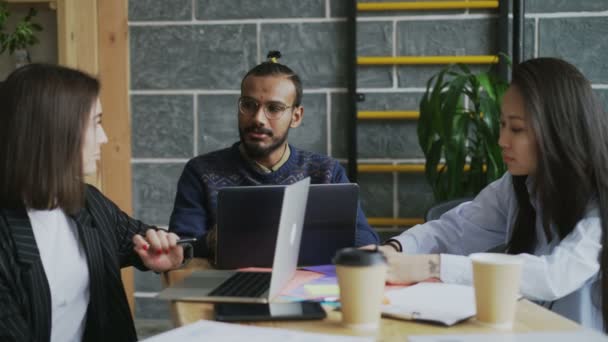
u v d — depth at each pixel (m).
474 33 2.84
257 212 1.42
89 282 1.43
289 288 1.21
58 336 1.37
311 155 2.12
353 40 2.83
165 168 3.04
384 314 1.04
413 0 2.87
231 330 0.94
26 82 1.33
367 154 2.93
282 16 2.93
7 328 1.23
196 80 2.99
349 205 1.45
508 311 0.98
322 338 0.91
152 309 3.08
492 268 0.97
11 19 2.98
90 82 1.42
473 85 2.59
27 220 1.34
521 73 1.40
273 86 1.94
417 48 2.87
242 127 1.97
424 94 2.76
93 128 1.41
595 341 0.91
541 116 1.35
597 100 1.39
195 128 3.01
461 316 1.02
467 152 2.65
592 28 2.79
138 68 3.00
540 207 1.49
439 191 2.60
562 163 1.37
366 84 2.90
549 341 0.91
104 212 1.55
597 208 1.37
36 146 1.32
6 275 1.28
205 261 1.58
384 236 2.95
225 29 2.96
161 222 3.06
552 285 1.24
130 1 2.97
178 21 2.97
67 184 1.35
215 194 1.99
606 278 1.34
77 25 2.95
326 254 1.45
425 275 1.23
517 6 2.64
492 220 1.68
